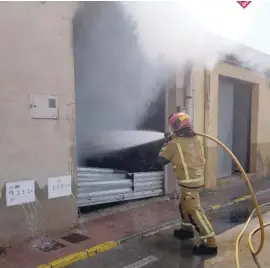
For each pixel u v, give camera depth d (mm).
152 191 6277
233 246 4117
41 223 4078
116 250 3900
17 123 3807
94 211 5332
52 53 4098
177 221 4926
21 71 3812
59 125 4215
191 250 3947
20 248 3750
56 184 4199
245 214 5633
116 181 5621
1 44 3637
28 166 3920
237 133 9719
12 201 3789
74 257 3564
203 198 6590
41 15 3957
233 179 8516
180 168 3883
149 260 3650
